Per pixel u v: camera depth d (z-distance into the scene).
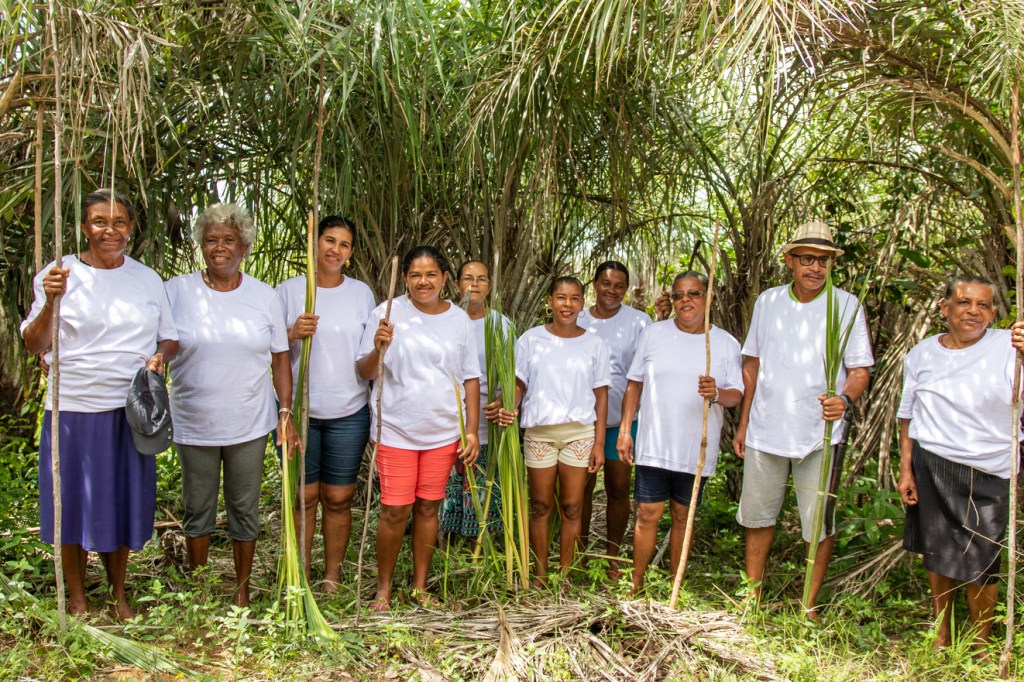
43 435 2.91
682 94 4.30
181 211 3.90
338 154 4.02
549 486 3.57
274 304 3.28
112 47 2.88
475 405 3.42
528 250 4.59
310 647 2.88
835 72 3.68
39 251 2.66
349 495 3.52
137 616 2.86
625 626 3.14
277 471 5.00
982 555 3.04
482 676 2.79
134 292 2.95
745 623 3.23
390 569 3.37
